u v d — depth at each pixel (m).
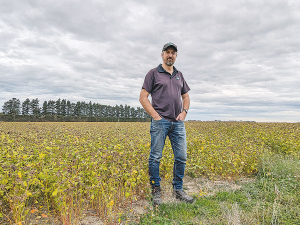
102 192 2.58
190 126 13.91
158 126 3.08
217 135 7.80
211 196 3.32
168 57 3.15
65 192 2.37
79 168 2.96
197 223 2.47
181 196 3.14
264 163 4.64
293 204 2.89
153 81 3.23
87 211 2.74
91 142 5.04
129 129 12.09
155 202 2.94
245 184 3.87
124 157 3.67
